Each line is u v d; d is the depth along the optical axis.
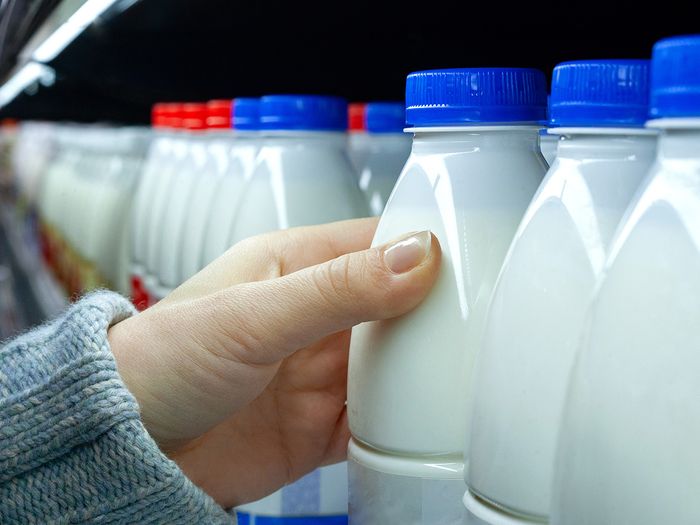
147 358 0.75
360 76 1.54
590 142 0.52
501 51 1.27
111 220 2.21
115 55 1.92
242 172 1.15
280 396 0.93
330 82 1.60
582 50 1.16
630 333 0.42
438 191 0.62
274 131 0.96
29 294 3.67
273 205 0.94
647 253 0.42
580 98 0.50
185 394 0.76
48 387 0.71
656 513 0.41
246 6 1.39
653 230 0.42
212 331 0.74
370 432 0.64
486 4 1.12
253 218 0.95
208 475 0.92
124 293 2.10
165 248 1.50
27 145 5.77
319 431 0.96
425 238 0.61
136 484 0.69
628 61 0.50
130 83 1.93
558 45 1.20
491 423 0.54
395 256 0.61
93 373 0.70
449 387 0.61
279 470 0.96
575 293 0.51
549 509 0.49
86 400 0.69
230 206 1.15
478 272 0.61
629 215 0.44
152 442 0.70
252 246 0.83
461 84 0.60
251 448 0.94
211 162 1.35
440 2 1.14
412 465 0.62
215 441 0.92
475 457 0.55
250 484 0.95
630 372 0.42
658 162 0.44
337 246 0.86
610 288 0.44
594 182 0.51
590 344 0.44
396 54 1.46
